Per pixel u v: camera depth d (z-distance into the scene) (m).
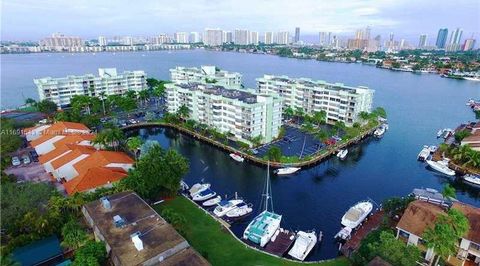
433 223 57.81
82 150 96.12
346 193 89.50
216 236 65.12
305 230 71.50
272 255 59.91
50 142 107.88
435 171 104.62
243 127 119.88
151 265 47.19
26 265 52.50
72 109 147.62
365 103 153.00
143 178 74.56
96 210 60.91
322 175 101.44
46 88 165.25
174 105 155.25
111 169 85.12
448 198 70.31
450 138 133.62
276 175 100.50
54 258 54.94
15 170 93.31
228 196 86.38
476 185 94.94
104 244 51.84
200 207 76.50
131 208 61.56
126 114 163.62
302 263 57.88
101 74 191.12
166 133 143.75
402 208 70.50
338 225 73.56
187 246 51.88
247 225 73.06
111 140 103.75
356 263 53.78
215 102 129.62
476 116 162.38
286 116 162.50
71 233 54.16
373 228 68.62
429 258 55.53
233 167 106.25
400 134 142.38
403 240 60.19
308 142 126.00
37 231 58.41
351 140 127.94
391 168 107.12
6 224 58.91
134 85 198.12
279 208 81.00
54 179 87.25
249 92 143.25
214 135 128.88
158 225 55.88
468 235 55.19
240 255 59.34
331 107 152.38
